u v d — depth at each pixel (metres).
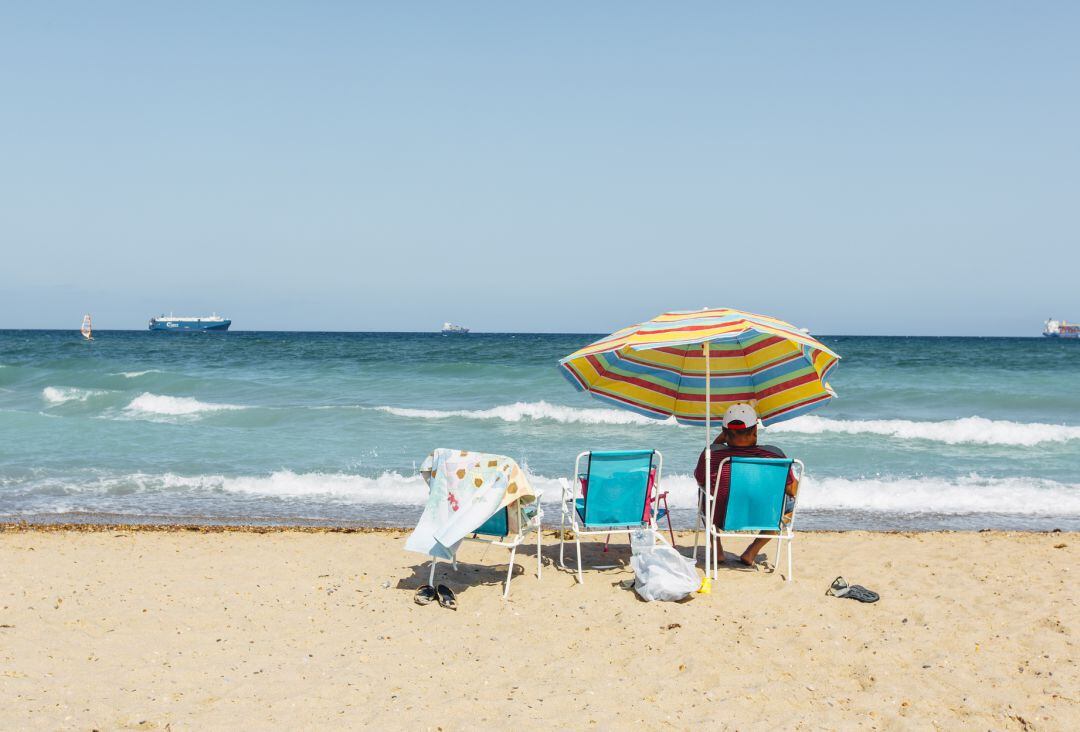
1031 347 63.84
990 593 6.22
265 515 10.37
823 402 6.74
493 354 45.50
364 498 11.31
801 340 5.71
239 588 6.53
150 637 5.35
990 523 10.00
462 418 18.80
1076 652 4.96
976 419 17.08
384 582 6.71
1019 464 13.70
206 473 12.80
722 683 4.57
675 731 3.99
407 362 37.38
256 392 24.59
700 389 7.07
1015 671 4.70
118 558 7.60
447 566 7.18
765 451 6.54
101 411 19.78
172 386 25.53
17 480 12.22
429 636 5.39
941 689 4.46
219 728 4.00
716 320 5.95
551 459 14.05
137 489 11.77
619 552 7.66
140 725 4.02
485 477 6.06
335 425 17.81
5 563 7.36
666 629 5.43
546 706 4.28
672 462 13.60
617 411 19.00
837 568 7.01
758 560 7.30
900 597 6.11
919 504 10.98
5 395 23.83
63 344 59.84
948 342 85.81
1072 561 7.30
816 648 5.07
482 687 4.54
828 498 11.30
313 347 55.03
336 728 4.02
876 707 4.25
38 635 5.34
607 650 5.09
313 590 6.47
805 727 4.02
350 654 5.07
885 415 20.11
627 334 6.09
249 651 5.11
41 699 4.29
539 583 6.56
